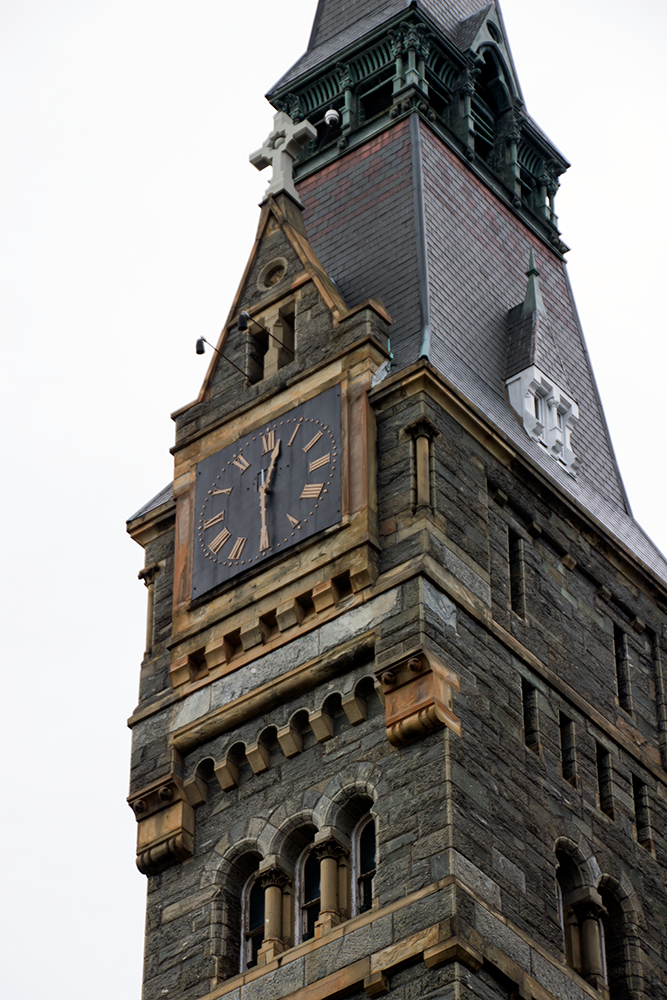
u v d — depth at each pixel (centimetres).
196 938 8512
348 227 10069
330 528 8800
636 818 9006
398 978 7875
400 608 8512
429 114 10375
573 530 9362
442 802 8131
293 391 9231
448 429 8988
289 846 8500
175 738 8881
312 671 8619
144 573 9450
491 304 9919
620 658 9356
